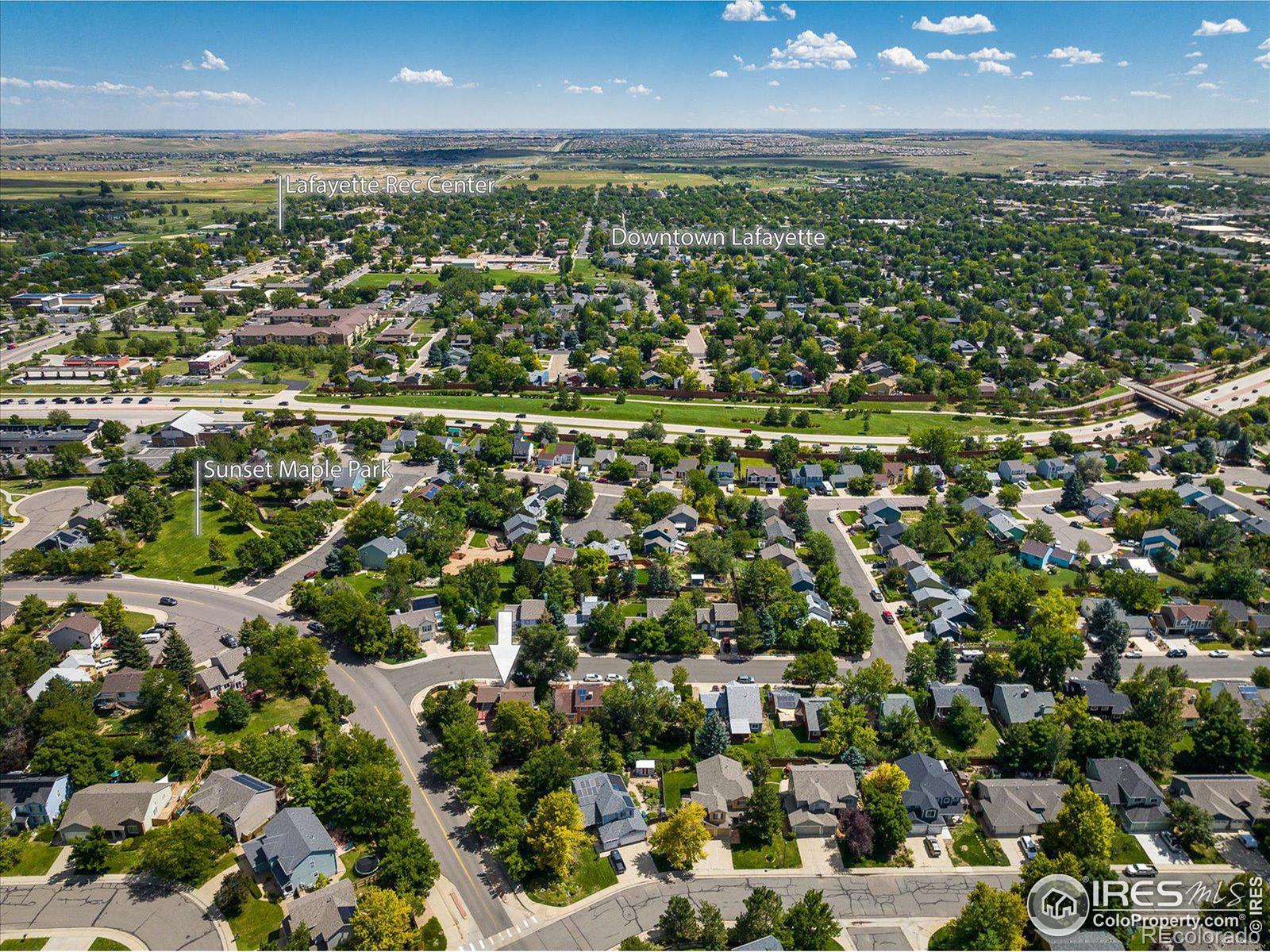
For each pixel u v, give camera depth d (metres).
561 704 113.88
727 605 136.00
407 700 118.69
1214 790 99.25
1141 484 191.38
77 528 162.62
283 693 119.69
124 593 144.62
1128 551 159.75
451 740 102.50
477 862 92.62
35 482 186.75
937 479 190.12
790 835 96.81
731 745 110.44
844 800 98.12
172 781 102.62
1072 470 196.25
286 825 91.50
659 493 169.75
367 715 115.38
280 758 102.12
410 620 132.62
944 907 87.44
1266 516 170.12
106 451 195.62
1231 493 185.25
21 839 94.12
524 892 89.00
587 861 93.12
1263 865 92.25
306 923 81.69
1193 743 108.06
